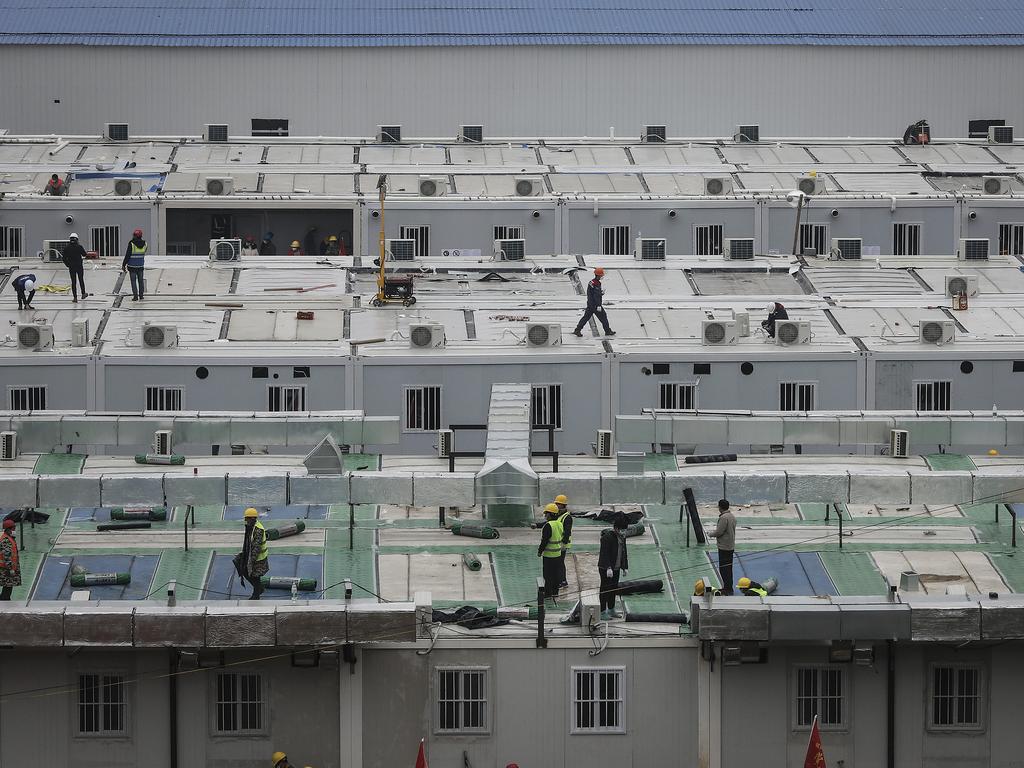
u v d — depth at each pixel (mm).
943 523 132750
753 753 114812
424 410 173125
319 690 114250
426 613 111062
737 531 131500
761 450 162500
